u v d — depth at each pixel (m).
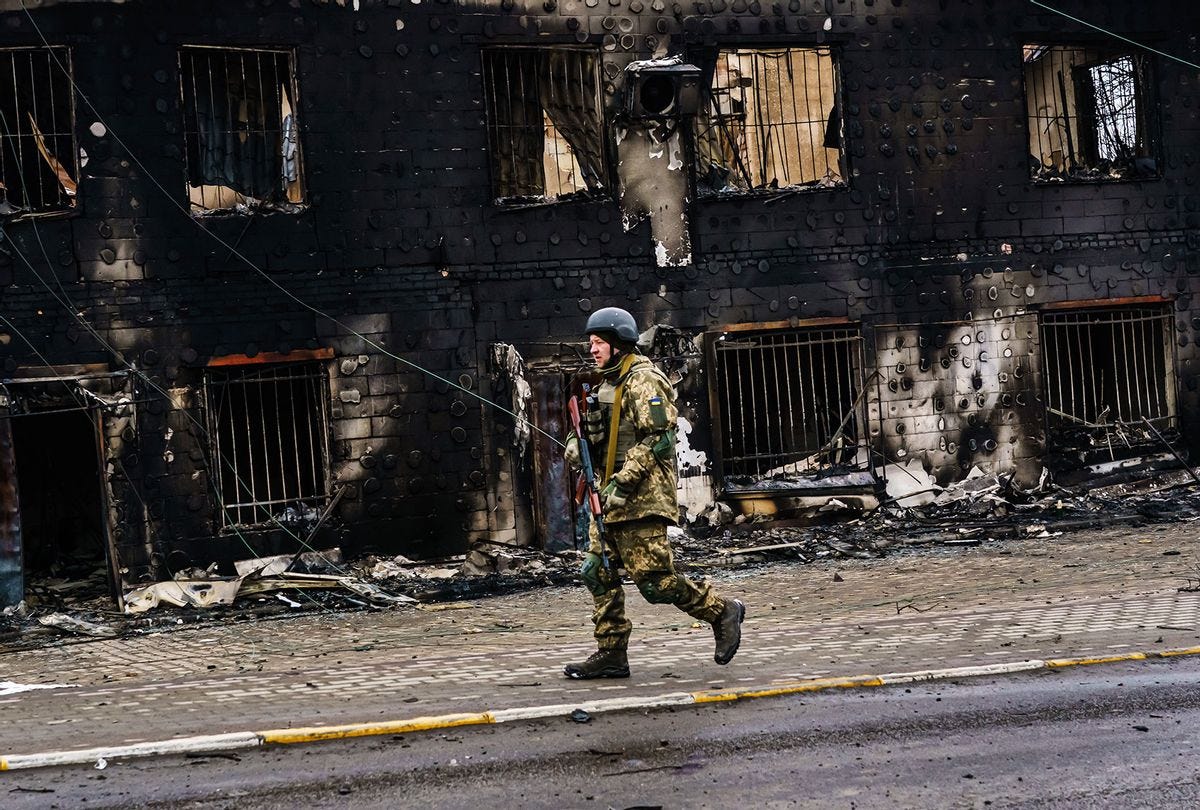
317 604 11.14
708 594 6.39
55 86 12.20
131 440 11.99
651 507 6.16
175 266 12.20
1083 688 5.74
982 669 6.13
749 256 14.09
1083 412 15.55
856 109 14.43
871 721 5.21
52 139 12.18
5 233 11.74
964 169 14.82
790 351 14.66
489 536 13.16
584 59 13.74
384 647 8.67
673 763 4.64
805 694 5.75
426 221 13.01
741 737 4.98
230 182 12.68
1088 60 15.64
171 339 12.18
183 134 12.25
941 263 14.72
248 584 11.46
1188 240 15.62
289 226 12.54
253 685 6.99
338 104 12.73
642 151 13.77
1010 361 14.96
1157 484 15.33
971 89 14.85
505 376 13.21
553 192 13.69
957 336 14.77
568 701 5.67
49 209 11.97
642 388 6.19
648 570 6.20
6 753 5.00
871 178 14.48
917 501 14.55
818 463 14.46
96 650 9.51
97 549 14.23
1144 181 15.45
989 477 14.81
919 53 14.67
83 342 11.92
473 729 5.24
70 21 11.90
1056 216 15.13
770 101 14.35
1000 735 4.95
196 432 12.27
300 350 12.55
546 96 13.68
